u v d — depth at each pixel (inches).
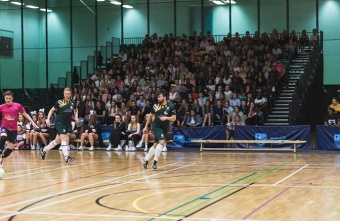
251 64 1154.0
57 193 439.2
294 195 414.3
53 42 1395.2
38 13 1413.6
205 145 979.9
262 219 320.5
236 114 975.6
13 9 1385.3
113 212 348.8
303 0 1284.4
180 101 1055.0
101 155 864.3
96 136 992.9
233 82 1093.1
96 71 1257.4
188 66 1192.8
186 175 561.0
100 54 1332.4
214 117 1015.0
